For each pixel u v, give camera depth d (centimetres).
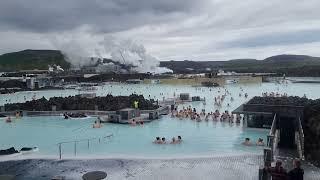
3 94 7619
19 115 4431
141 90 8344
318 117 2303
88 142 2750
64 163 2223
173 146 2720
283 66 18200
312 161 1917
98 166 2147
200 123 3769
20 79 9288
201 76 11144
